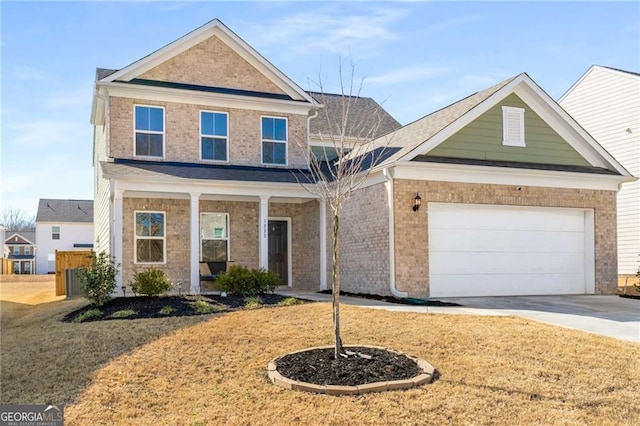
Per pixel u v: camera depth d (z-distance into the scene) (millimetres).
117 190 14117
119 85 16156
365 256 14977
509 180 14977
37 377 7562
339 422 5801
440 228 14289
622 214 22375
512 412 6055
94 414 6156
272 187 15742
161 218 16703
